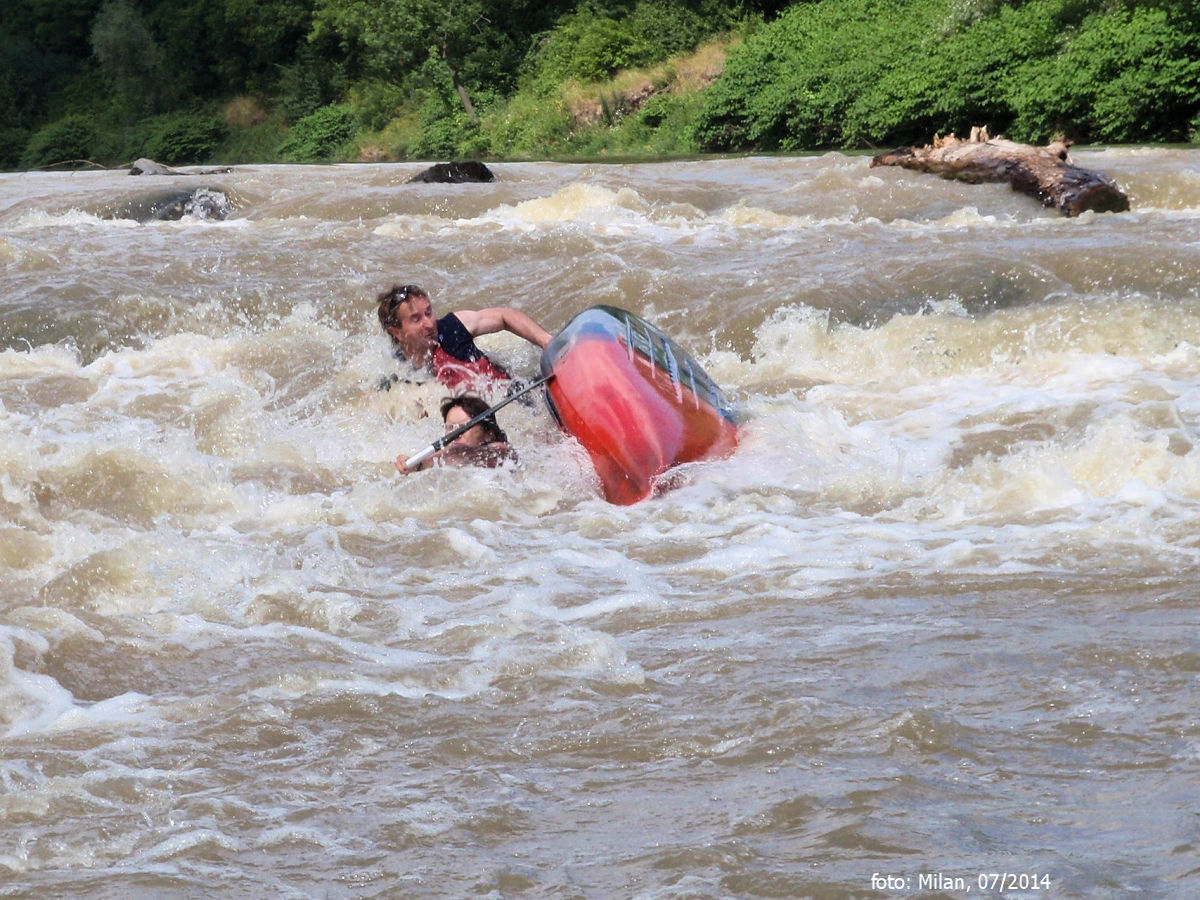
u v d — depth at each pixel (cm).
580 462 1145
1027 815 496
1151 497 954
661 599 824
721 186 2958
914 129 5475
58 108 11419
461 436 1196
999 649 682
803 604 795
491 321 1305
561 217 2658
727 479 1111
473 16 8600
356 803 550
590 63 7850
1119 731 570
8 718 659
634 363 1173
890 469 1111
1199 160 2995
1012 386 1378
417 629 794
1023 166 2600
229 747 616
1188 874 441
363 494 1099
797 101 5994
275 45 10606
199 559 924
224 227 2569
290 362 1647
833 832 490
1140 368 1398
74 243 2316
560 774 570
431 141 8519
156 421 1401
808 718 604
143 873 491
